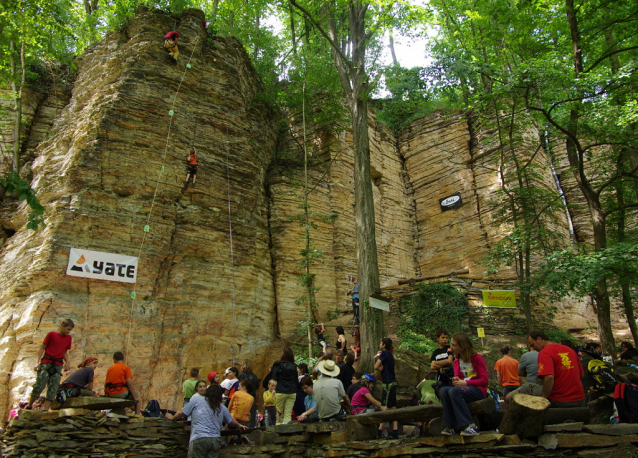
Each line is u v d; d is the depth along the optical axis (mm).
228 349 16203
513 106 17266
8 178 7465
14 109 19297
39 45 19188
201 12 20016
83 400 8492
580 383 6762
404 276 25312
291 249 20141
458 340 6918
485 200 24672
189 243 16406
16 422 8203
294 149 23422
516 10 16531
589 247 23734
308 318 16188
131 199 15719
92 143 15656
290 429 9148
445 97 26703
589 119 15758
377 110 29812
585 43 15992
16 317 13344
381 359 9391
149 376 14211
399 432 9750
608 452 6176
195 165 17000
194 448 8102
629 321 15617
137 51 17797
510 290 17719
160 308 15266
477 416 6977
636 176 14828
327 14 19688
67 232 14305
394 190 26984
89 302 13992
